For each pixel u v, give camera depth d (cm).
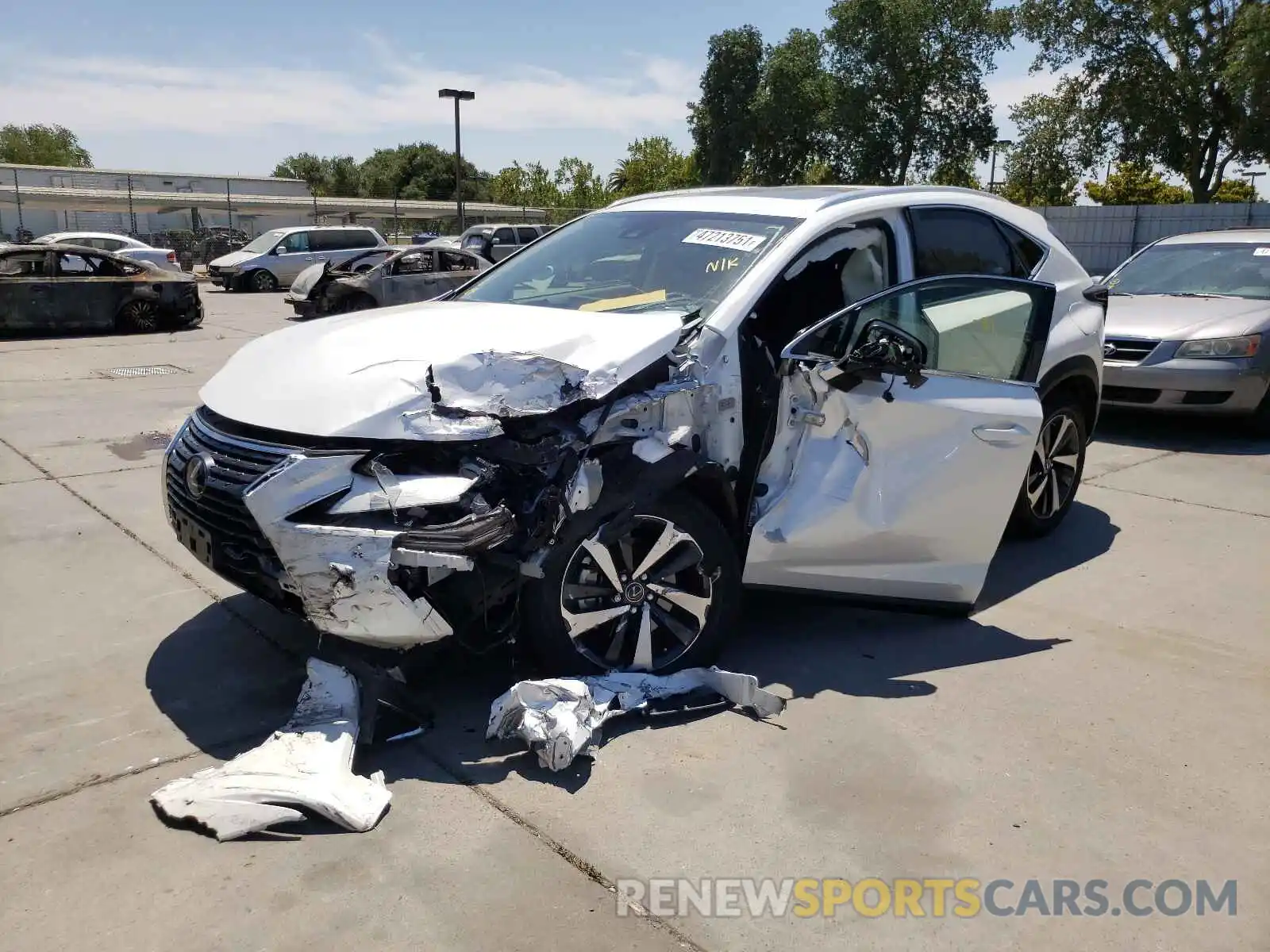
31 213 4659
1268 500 652
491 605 327
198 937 242
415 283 1742
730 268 405
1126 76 2945
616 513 339
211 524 331
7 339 1496
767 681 386
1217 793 314
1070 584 500
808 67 3988
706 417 368
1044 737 347
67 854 272
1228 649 424
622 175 5866
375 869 269
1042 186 3200
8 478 654
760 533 371
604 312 397
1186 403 788
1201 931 253
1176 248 945
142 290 1590
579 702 327
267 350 381
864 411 384
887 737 344
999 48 3591
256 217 5484
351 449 312
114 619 430
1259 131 2684
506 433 325
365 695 331
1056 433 559
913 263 456
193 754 325
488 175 10162
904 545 398
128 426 828
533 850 278
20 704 356
